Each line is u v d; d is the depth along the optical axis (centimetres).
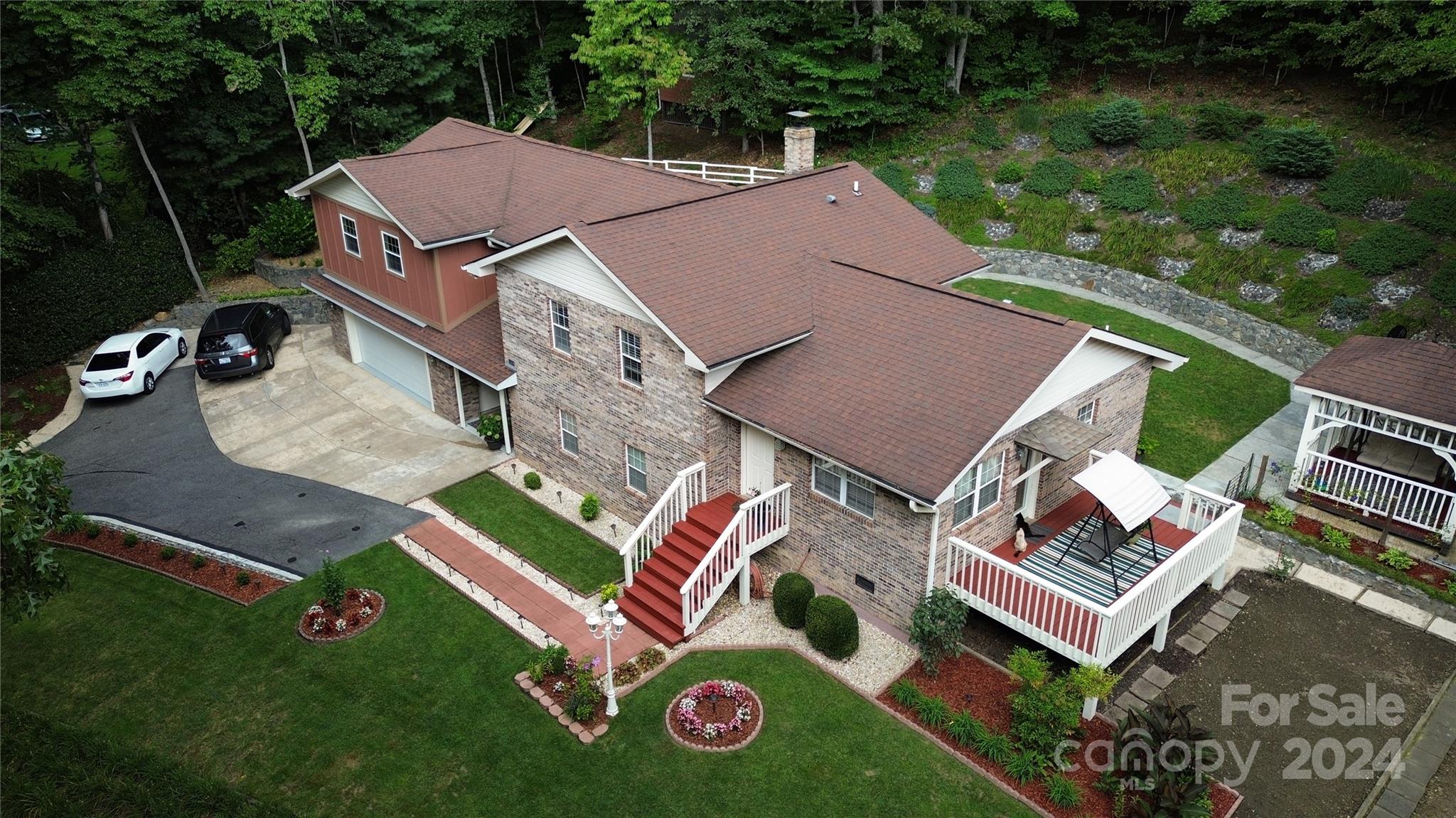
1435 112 2975
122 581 1839
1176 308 2848
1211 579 1736
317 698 1511
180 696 1523
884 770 1338
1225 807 1277
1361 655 1572
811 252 2027
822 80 3688
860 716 1437
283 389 2700
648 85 3712
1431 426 1723
